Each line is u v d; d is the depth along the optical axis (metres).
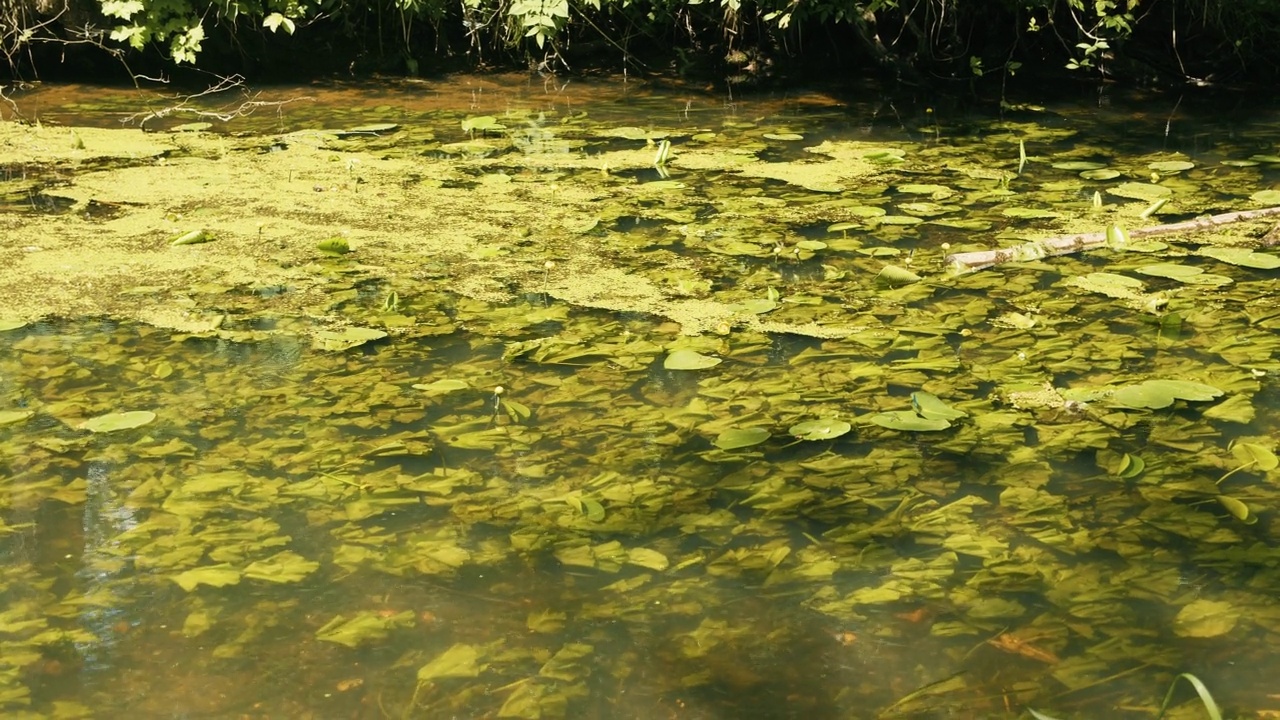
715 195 5.87
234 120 7.84
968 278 4.56
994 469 3.05
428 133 7.45
